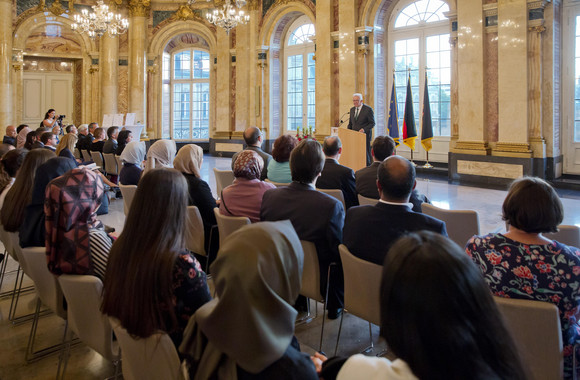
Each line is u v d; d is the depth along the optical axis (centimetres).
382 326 91
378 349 288
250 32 1358
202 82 1597
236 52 1378
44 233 267
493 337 84
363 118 780
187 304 166
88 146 945
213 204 382
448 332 81
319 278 280
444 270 83
